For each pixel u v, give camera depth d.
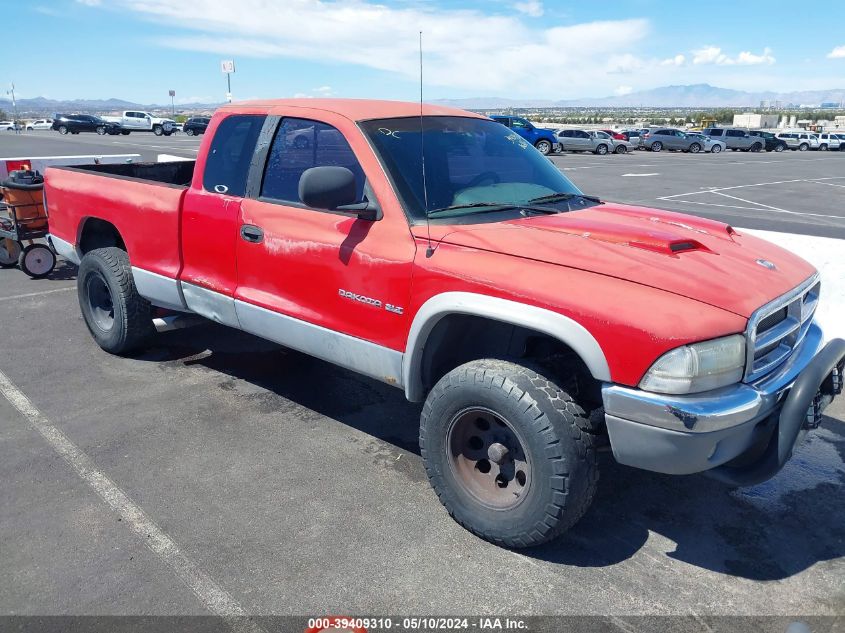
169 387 4.68
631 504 3.42
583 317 2.64
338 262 3.42
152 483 3.49
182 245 4.33
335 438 4.02
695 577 2.87
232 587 2.74
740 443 2.69
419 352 3.19
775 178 24.72
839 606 2.71
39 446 3.83
